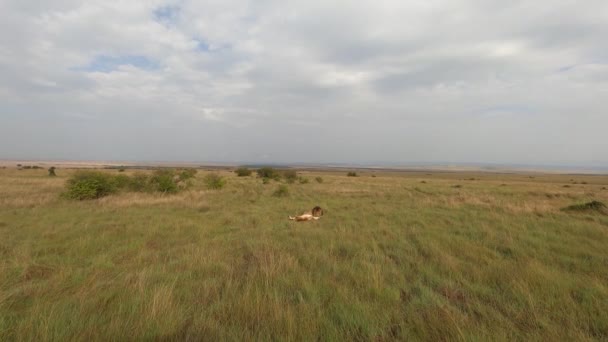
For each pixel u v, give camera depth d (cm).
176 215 1282
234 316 386
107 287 481
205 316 386
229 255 696
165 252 727
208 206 1562
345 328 362
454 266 589
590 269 589
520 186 4069
